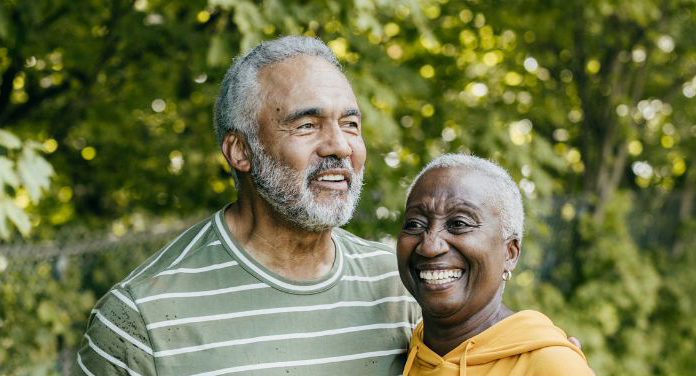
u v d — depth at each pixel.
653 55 6.66
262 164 1.64
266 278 1.68
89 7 4.10
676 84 6.87
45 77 4.40
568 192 7.07
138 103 4.73
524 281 5.65
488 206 1.69
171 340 1.59
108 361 1.58
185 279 1.65
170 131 5.25
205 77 3.98
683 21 6.41
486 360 1.63
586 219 6.22
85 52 4.24
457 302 1.67
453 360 1.67
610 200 6.39
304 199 1.62
